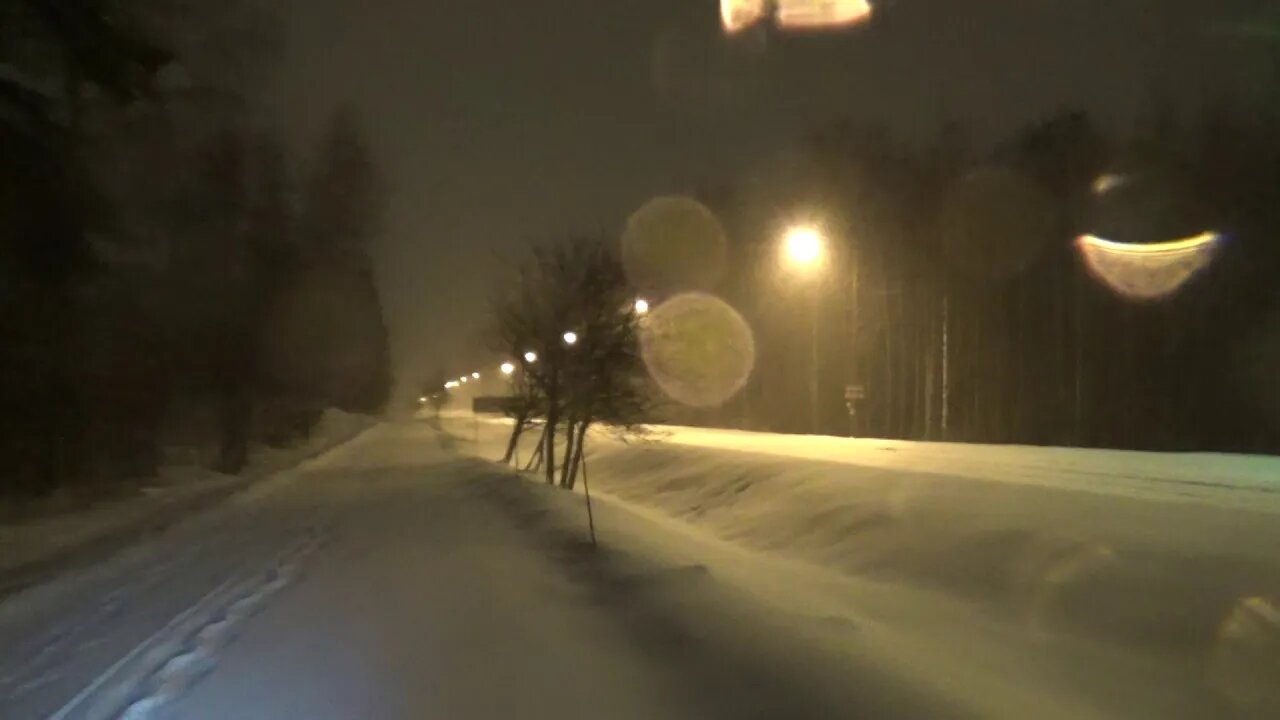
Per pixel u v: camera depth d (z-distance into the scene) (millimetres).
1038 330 50250
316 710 7688
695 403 63531
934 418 52375
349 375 90438
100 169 27344
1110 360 47344
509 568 13258
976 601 11961
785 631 9008
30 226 23438
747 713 7129
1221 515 13539
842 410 57344
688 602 10273
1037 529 13453
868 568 14500
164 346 37906
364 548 16000
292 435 57719
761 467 24859
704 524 21766
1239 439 41062
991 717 6941
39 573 15680
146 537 20000
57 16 21375
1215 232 44000
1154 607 10141
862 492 18953
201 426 46562
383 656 9094
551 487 23312
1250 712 7547
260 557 16078
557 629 9781
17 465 27609
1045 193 49812
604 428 32812
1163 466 22766
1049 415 48219
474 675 8367
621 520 18234
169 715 7691
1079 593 11062
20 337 25266
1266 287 42875
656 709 7352
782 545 17688
